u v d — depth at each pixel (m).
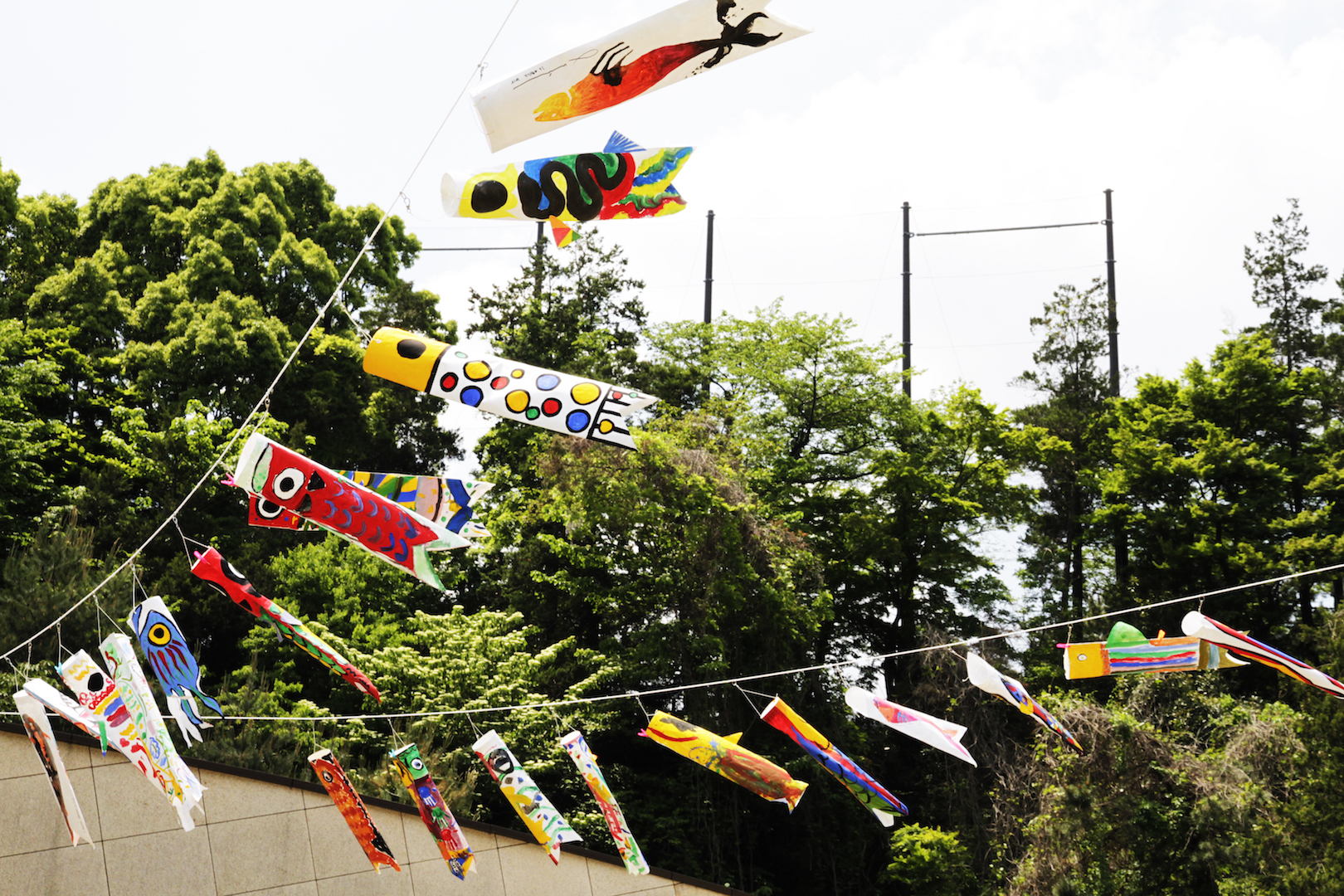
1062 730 8.47
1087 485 30.84
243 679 19.06
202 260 29.23
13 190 28.52
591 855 13.39
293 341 29.56
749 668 22.44
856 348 28.67
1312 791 15.36
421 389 6.37
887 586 27.45
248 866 11.76
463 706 17.98
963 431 28.73
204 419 23.98
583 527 22.23
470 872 12.77
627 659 22.23
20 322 25.22
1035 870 17.09
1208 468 27.17
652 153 5.38
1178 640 8.32
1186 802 17.16
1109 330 34.41
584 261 31.95
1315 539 25.44
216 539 22.83
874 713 8.73
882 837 22.33
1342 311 30.62
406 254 35.84
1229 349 29.88
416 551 6.64
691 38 4.77
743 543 22.36
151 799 11.47
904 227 35.44
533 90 4.84
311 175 34.09
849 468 28.66
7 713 12.02
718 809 21.28
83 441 25.78
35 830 10.95
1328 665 16.00
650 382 29.98
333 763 9.94
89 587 16.25
